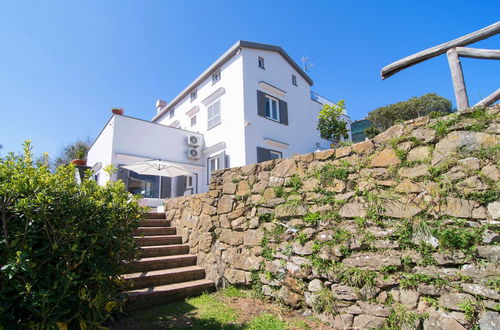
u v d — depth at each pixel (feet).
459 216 8.73
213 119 41.06
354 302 9.95
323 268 11.06
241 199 15.74
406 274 9.09
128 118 34.94
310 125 46.83
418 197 9.70
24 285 6.97
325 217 11.84
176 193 38.42
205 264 16.43
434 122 10.09
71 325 8.79
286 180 13.97
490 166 8.55
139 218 11.44
